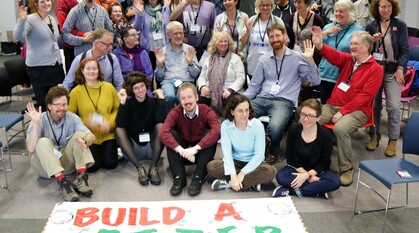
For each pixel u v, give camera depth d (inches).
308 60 144.8
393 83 150.9
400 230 103.6
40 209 114.1
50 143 123.0
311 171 120.1
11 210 113.4
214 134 128.8
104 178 134.8
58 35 170.7
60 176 119.5
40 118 123.3
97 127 138.8
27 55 163.6
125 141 137.1
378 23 152.6
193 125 135.0
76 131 128.9
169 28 163.9
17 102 169.6
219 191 125.0
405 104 213.0
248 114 120.1
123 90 136.9
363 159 149.9
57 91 123.0
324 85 163.8
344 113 138.2
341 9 152.2
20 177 134.6
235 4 174.7
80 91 140.3
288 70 149.3
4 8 360.2
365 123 139.3
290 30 168.9
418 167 107.3
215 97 160.7
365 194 123.1
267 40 163.8
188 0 173.8
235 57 162.1
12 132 177.0
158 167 143.4
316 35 144.4
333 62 146.8
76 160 125.0
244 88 165.8
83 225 102.4
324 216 110.2
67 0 177.9
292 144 123.0
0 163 145.6
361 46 136.2
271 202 113.1
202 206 111.3
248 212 108.3
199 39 180.4
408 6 288.0
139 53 166.1
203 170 126.4
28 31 157.9
